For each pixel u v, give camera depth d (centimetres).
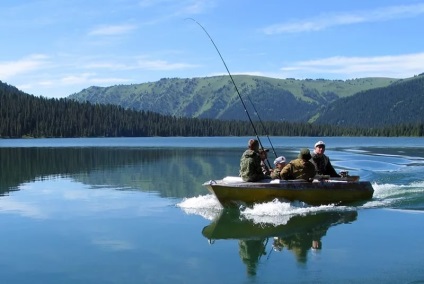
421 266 866
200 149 6284
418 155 4694
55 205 1559
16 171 2820
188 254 967
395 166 3198
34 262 920
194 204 1555
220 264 900
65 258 945
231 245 1032
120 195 1781
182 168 3005
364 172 2659
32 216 1370
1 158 4162
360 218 1299
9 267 891
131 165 3269
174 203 1586
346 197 1513
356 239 1067
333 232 1137
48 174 2616
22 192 1880
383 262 895
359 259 916
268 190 1409
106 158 4122
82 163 3494
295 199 1446
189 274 846
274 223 1248
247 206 1434
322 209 1432
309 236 1101
